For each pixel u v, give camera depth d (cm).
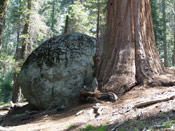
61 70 981
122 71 901
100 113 681
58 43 1045
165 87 799
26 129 700
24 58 1784
